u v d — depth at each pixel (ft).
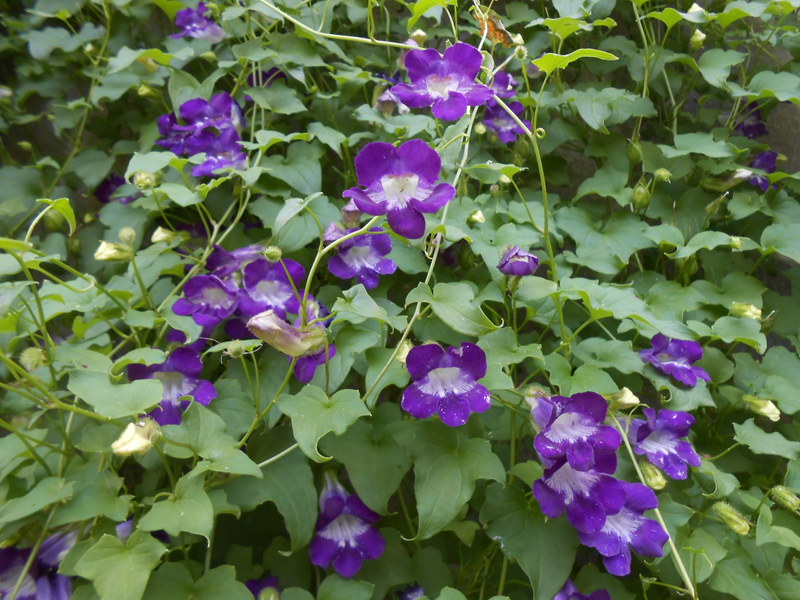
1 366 1.19
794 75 1.52
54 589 0.96
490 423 1.16
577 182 1.68
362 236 1.15
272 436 1.10
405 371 1.07
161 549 0.85
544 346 1.23
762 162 1.49
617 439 0.96
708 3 1.64
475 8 1.32
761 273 1.58
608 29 1.62
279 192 1.25
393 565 1.10
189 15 1.45
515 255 1.09
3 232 1.44
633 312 1.09
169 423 1.06
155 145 1.47
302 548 1.11
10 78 1.63
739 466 1.27
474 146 1.47
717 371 1.25
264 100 1.33
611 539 0.99
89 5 1.55
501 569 1.18
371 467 1.05
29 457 1.02
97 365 0.96
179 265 1.20
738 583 1.03
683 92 1.63
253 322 0.91
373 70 1.52
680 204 1.46
